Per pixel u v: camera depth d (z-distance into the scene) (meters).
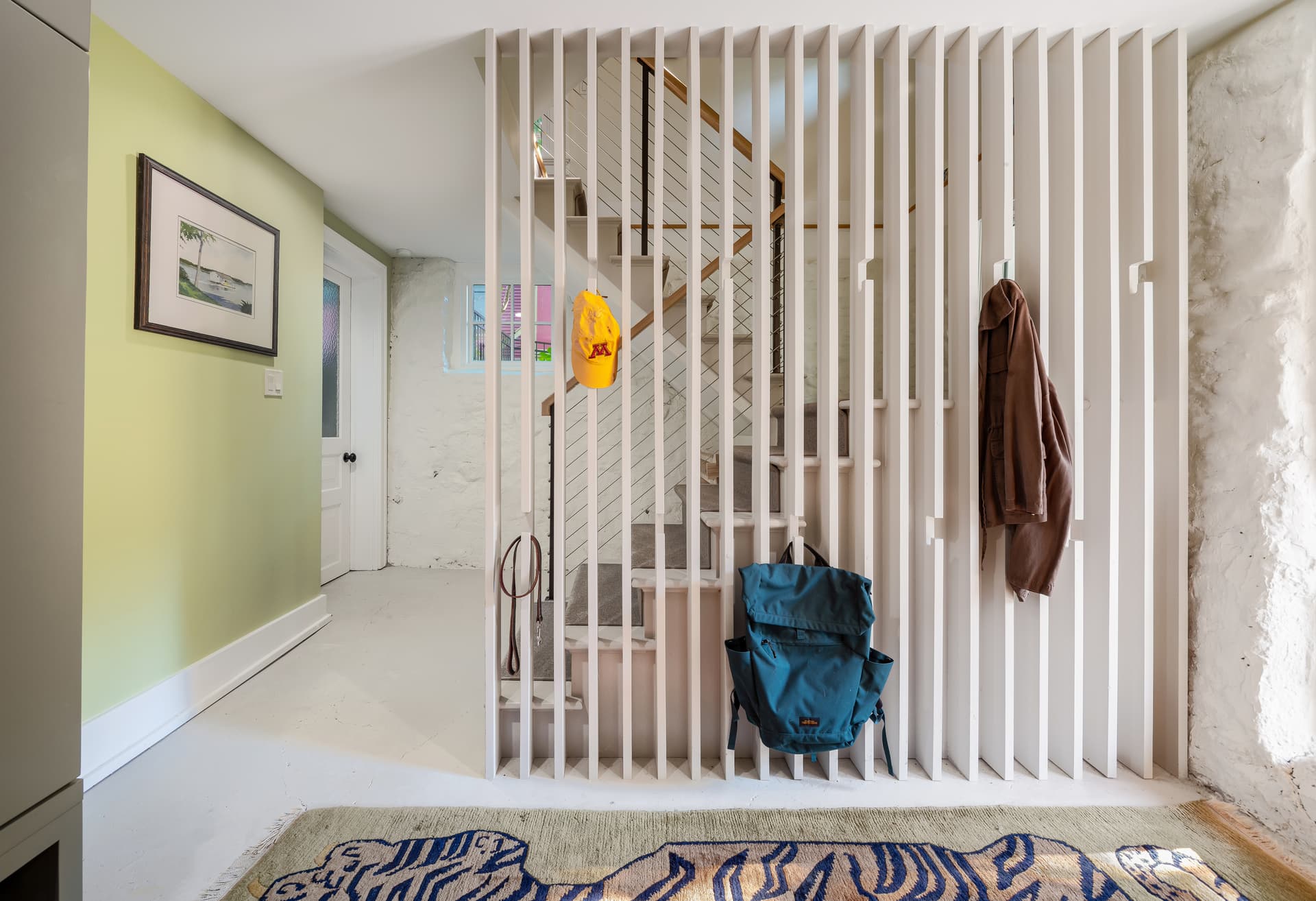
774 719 1.49
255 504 2.40
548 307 4.16
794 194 1.70
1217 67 1.67
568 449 3.76
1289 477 1.54
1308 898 1.25
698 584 1.69
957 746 1.75
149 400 1.88
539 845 1.40
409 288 4.04
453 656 2.56
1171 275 1.69
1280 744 1.53
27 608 0.81
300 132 2.28
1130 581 1.73
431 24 1.64
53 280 0.84
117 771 1.68
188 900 1.22
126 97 1.76
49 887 0.84
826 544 1.71
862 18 1.63
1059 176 1.72
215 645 2.17
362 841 1.40
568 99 2.89
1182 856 1.38
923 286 1.73
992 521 1.67
